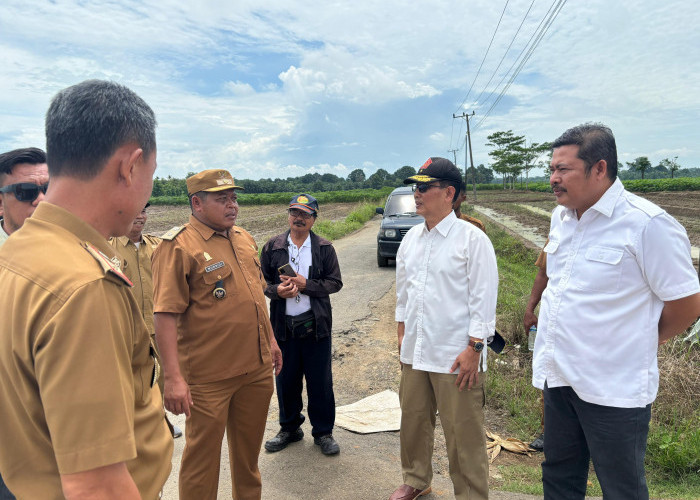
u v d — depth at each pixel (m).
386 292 8.43
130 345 1.07
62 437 0.89
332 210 37.94
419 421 2.71
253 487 2.61
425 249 2.63
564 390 2.08
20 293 0.93
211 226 2.37
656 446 3.29
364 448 3.44
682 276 1.80
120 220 1.11
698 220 20.06
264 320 2.48
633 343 1.89
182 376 2.30
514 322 5.64
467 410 2.50
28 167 1.69
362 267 11.24
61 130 1.00
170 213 40.00
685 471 3.09
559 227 2.16
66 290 0.92
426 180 2.47
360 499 2.80
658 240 1.80
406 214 11.23
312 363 3.30
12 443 0.97
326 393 3.33
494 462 3.37
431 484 2.97
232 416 2.52
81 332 0.91
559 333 2.04
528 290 7.50
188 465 2.37
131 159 1.05
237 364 2.35
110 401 0.92
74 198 1.03
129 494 0.96
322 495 2.84
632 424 1.90
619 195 1.94
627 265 1.87
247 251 2.53
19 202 1.65
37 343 0.90
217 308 2.29
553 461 2.21
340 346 5.73
